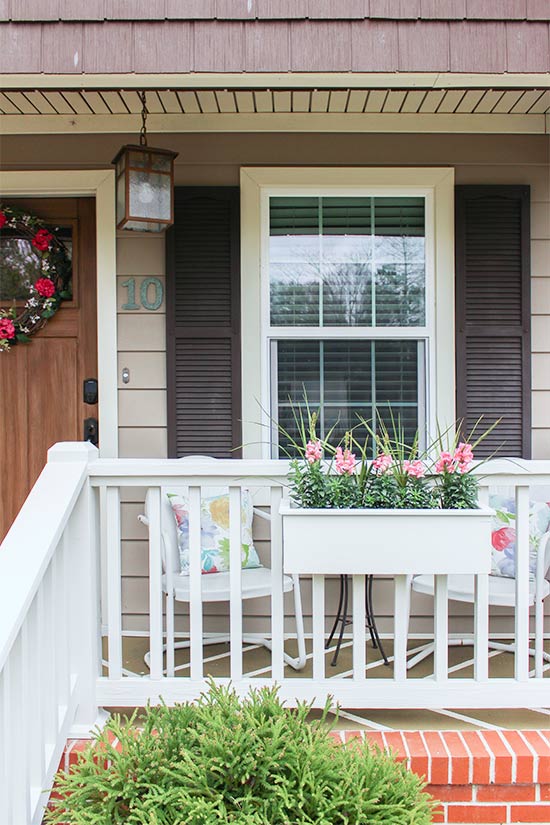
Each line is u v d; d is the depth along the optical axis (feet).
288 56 7.59
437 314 10.28
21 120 10.11
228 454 10.30
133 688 7.00
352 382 10.44
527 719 7.16
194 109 9.79
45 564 5.87
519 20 7.64
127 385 10.35
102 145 10.20
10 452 10.52
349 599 10.23
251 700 6.44
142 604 10.32
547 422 10.40
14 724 5.45
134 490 10.26
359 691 6.90
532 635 10.19
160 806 5.20
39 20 7.55
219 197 10.18
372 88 8.13
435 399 10.32
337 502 6.75
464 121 10.16
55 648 6.26
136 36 7.58
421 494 6.81
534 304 10.37
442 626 6.93
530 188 10.26
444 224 10.25
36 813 5.68
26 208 10.46
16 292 10.46
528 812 6.38
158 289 10.31
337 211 10.44
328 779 5.38
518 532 7.05
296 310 10.43
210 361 10.28
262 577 9.00
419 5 7.63
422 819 5.26
